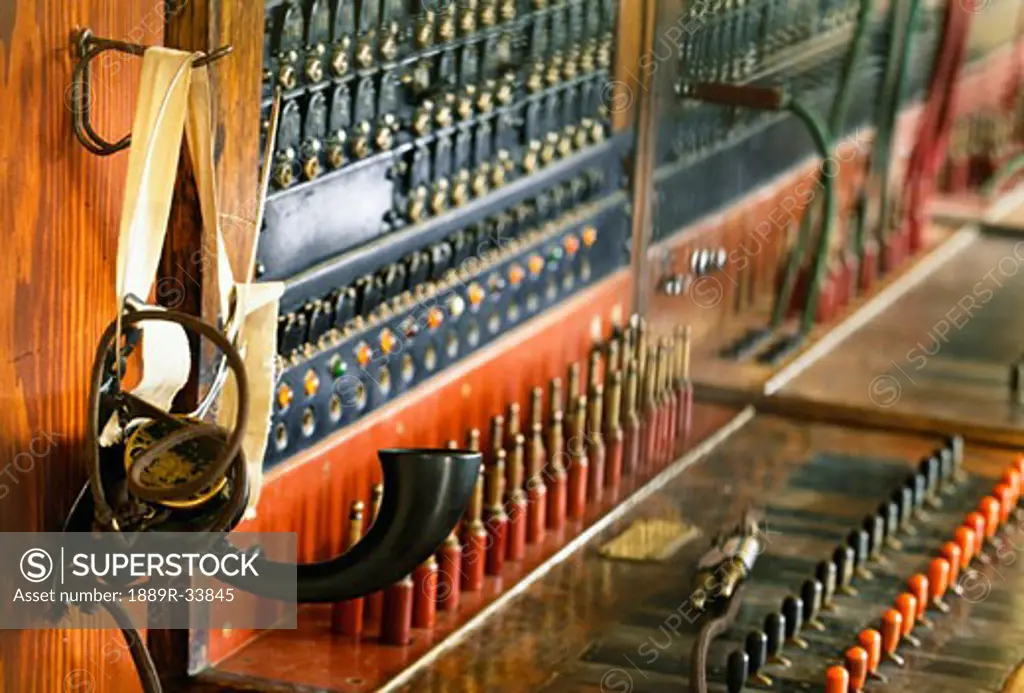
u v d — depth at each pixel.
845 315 7.96
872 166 8.97
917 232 9.20
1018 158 10.66
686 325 6.61
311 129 4.29
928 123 9.05
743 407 6.68
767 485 5.92
